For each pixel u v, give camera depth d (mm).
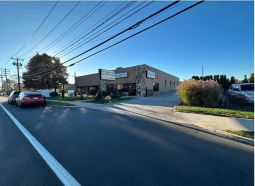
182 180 3838
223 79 32688
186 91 15344
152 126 8719
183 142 6277
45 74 46156
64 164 4613
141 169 4324
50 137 7023
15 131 8031
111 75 29844
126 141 6430
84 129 8250
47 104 19875
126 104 18141
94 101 22281
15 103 21359
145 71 30938
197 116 10703
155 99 23500
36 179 3918
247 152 5355
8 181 3852
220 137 6871
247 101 14203
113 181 3811
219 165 4520
